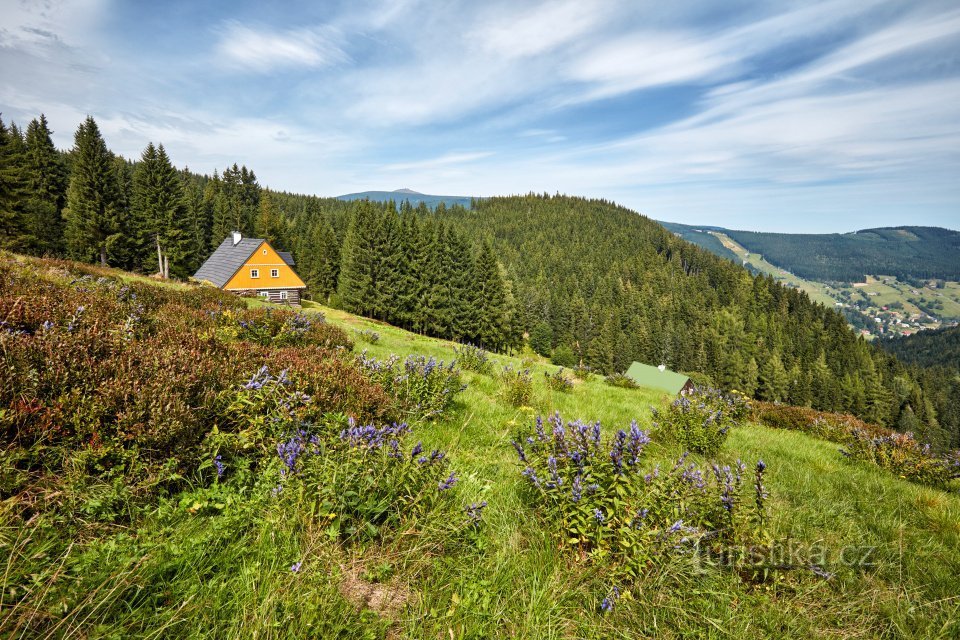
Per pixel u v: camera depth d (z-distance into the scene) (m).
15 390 3.15
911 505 6.18
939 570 4.18
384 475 3.48
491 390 10.55
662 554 3.28
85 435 3.13
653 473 4.07
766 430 11.32
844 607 3.35
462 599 2.66
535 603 2.75
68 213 51.03
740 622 2.95
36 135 60.53
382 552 3.03
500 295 70.25
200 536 2.62
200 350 5.50
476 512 3.41
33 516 2.48
